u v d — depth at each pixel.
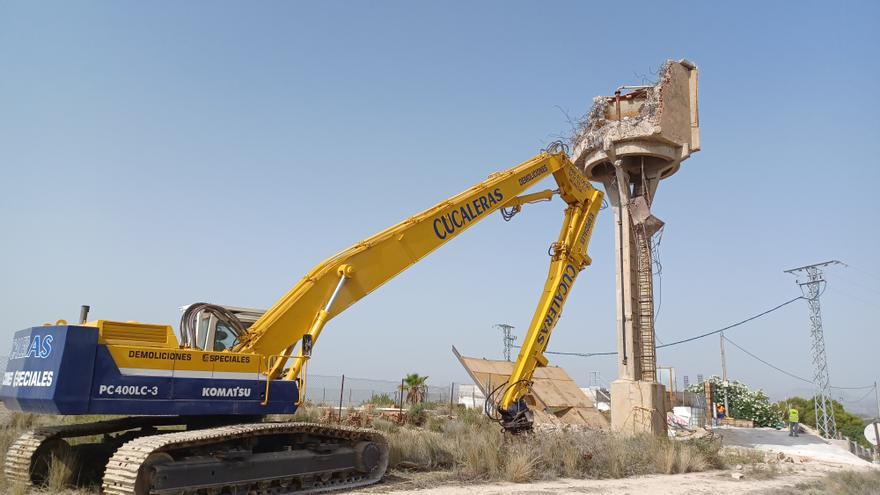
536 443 15.43
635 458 16.50
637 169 28.66
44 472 10.78
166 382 9.78
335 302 12.16
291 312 11.66
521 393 16.28
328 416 23.11
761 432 34.78
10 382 10.27
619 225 28.17
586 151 28.78
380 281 12.93
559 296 17.27
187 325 10.80
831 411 46.72
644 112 27.20
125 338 9.73
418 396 40.94
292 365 11.44
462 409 31.89
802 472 18.00
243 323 11.91
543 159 17.16
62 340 9.12
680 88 28.03
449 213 14.46
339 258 12.52
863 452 31.62
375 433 12.30
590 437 17.58
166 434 9.88
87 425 11.30
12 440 12.71
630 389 25.67
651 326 26.80
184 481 9.05
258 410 10.66
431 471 13.48
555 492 11.78
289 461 10.58
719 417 44.94
